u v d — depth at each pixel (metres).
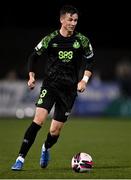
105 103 78.69
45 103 26.77
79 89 26.84
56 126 27.34
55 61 27.16
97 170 27.58
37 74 83.56
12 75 79.06
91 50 27.62
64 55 27.03
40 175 25.52
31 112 76.44
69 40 27.11
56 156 34.84
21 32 89.44
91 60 27.77
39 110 26.75
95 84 78.56
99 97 78.62
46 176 25.20
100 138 48.28
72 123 66.81
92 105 78.50
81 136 50.25
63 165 29.86
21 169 27.45
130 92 81.00
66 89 27.12
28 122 67.38
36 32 90.00
